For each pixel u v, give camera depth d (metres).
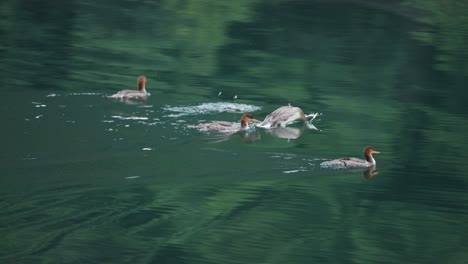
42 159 22.03
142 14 56.00
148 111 28.89
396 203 19.89
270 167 22.48
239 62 41.34
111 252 16.55
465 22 56.62
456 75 39.94
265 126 27.61
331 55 44.38
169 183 20.52
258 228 17.97
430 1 64.62
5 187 19.67
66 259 16.02
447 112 31.67
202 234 17.64
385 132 27.81
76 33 47.59
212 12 57.88
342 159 23.02
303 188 20.77
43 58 39.22
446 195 20.58
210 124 26.58
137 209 18.75
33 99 29.55
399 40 49.69
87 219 18.02
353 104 32.75
